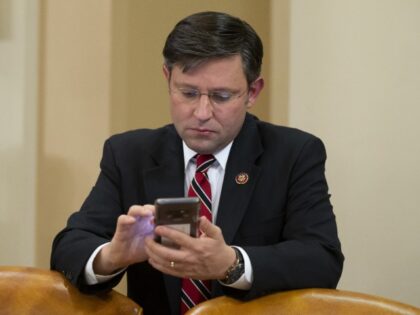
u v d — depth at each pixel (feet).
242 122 9.48
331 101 14.85
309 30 15.05
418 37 13.99
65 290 8.63
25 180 15.48
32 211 15.66
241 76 8.94
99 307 8.48
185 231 7.60
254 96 9.72
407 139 14.24
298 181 9.83
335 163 14.89
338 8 14.61
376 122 14.42
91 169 16.22
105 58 16.11
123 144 10.60
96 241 9.02
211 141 9.17
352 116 14.62
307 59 15.12
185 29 8.79
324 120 14.97
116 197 10.24
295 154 10.02
